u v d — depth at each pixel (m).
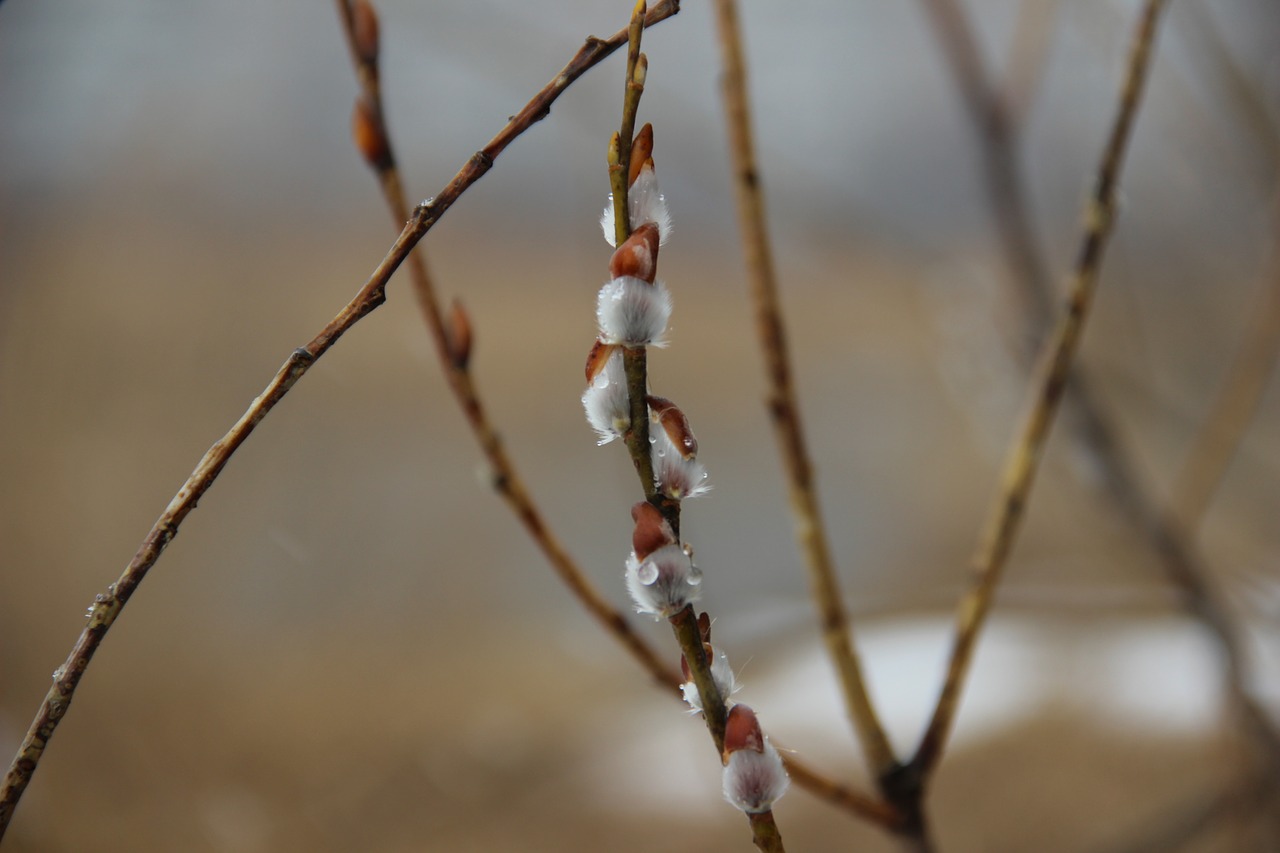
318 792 2.18
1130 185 1.27
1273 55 1.02
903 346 4.66
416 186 2.51
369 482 4.06
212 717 2.46
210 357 3.78
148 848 1.87
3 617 2.20
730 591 3.31
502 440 0.58
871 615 2.86
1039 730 2.03
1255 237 1.15
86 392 2.97
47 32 1.64
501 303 5.22
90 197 3.08
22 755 0.48
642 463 0.46
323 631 3.12
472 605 3.32
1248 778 0.94
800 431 0.60
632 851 1.94
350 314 0.48
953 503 3.80
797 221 1.20
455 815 2.08
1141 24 0.61
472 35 1.09
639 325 0.46
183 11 2.03
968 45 0.93
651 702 2.62
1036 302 0.94
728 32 0.60
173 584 3.26
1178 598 0.96
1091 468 0.92
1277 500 1.32
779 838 0.46
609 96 1.07
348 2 0.57
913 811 0.59
